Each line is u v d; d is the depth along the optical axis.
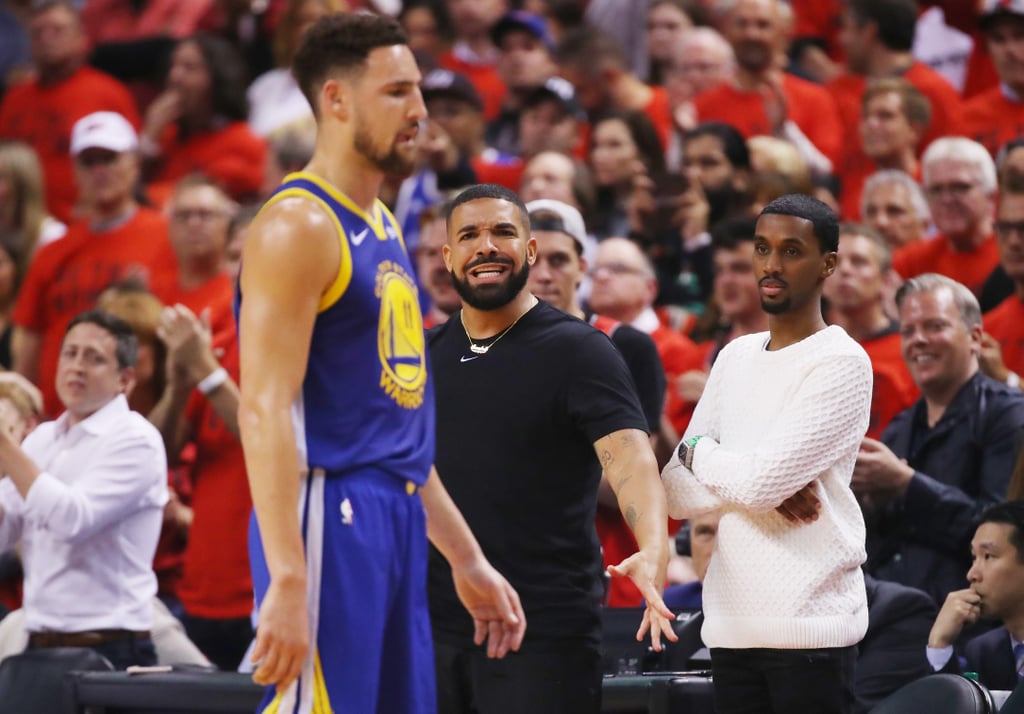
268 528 11.49
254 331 11.75
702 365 24.19
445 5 38.12
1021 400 19.11
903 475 18.39
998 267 24.14
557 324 15.88
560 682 15.28
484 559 13.50
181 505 23.89
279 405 11.66
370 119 12.24
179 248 26.70
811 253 14.30
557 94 31.47
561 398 15.49
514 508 15.49
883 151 28.70
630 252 23.98
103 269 28.61
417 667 12.70
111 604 19.89
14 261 30.28
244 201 32.94
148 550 20.33
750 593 14.13
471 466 15.65
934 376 19.31
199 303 26.41
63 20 35.78
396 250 12.73
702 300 26.50
